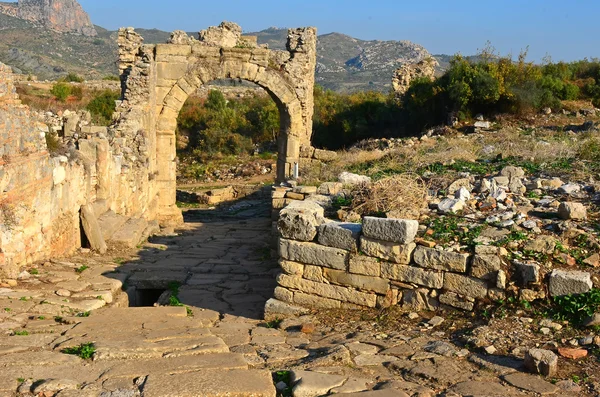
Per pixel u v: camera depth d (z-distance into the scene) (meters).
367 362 5.89
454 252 7.24
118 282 9.91
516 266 6.98
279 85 23.17
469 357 5.95
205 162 36.22
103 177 14.16
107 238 13.38
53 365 5.39
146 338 6.49
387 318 7.36
